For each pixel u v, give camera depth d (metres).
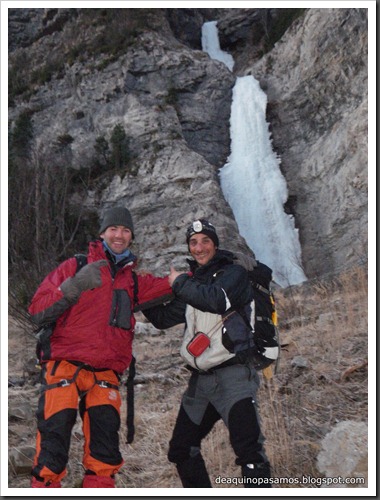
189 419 3.92
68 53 32.94
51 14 35.28
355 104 24.61
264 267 4.02
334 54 25.98
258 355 3.91
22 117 31.62
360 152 22.98
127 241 4.07
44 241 12.76
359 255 20.12
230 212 25.22
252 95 29.56
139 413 6.18
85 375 3.75
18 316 11.39
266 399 5.69
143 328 11.74
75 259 3.95
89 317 3.77
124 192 26.73
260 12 34.22
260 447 3.64
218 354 3.74
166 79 29.80
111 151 28.72
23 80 33.84
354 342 7.09
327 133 25.58
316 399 5.61
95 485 3.57
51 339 3.79
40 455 3.53
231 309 3.82
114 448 3.67
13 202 13.78
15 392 7.48
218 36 35.59
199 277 3.94
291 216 25.52
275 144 28.03
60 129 30.66
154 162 26.84
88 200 27.05
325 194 24.39
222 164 28.36
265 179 26.69
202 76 30.22
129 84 29.80
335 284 11.19
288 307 10.13
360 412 5.20
